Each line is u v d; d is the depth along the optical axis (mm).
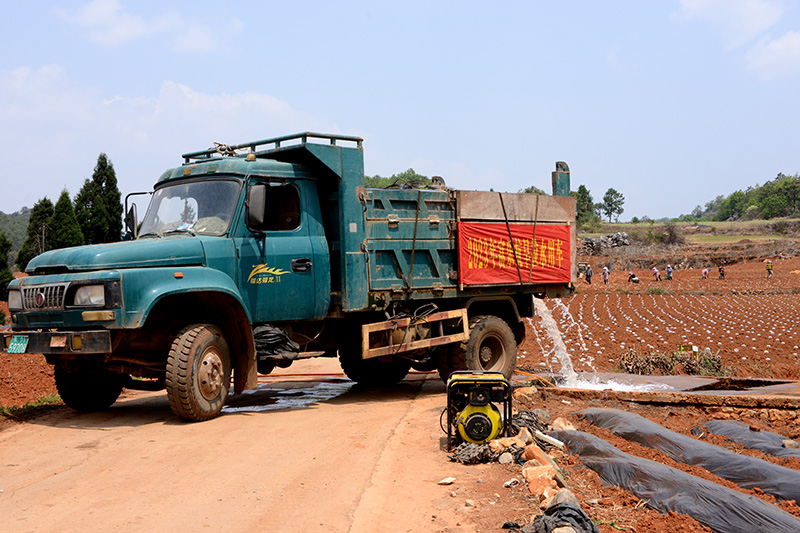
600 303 34469
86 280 7098
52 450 6410
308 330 9367
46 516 4629
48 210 33344
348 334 9820
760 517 4125
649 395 8891
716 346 17344
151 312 7773
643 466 5164
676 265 75875
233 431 7105
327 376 12711
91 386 8500
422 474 5629
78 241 32594
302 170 8945
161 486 5277
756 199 196625
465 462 5891
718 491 4523
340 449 6414
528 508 4676
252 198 7980
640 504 4613
